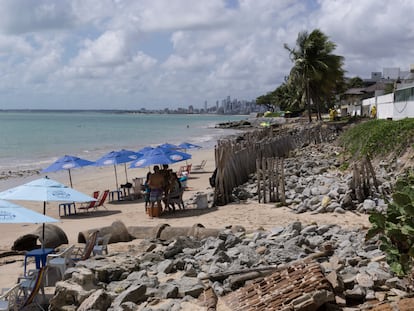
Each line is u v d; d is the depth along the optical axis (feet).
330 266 24.63
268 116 388.57
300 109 310.24
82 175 98.32
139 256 32.27
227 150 59.88
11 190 35.86
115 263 28.63
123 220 52.24
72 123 426.92
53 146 170.09
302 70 172.96
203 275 26.50
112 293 24.68
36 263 31.58
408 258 19.81
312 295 19.34
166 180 54.54
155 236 40.09
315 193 51.31
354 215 42.70
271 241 32.48
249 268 26.55
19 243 40.22
